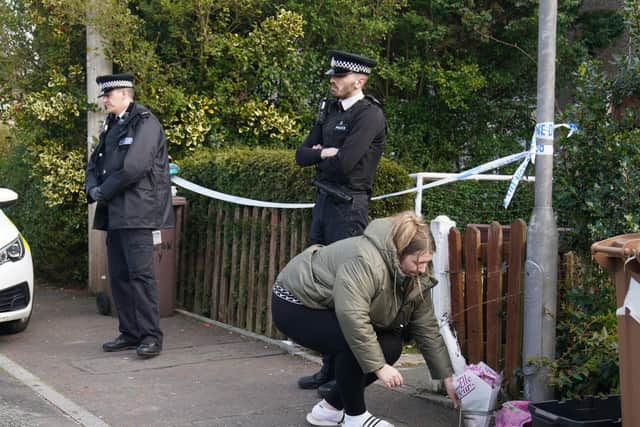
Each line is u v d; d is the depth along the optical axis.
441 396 5.32
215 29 9.78
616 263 3.68
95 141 8.98
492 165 5.45
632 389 3.57
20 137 10.36
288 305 4.45
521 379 4.84
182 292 8.62
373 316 4.21
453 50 10.96
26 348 6.71
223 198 7.61
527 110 11.23
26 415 4.91
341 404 4.69
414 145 10.82
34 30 9.91
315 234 5.48
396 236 4.07
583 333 4.54
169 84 9.63
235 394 5.43
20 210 11.00
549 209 4.62
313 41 10.45
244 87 9.84
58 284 10.34
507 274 4.93
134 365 6.17
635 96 4.83
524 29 10.44
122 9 9.05
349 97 5.37
